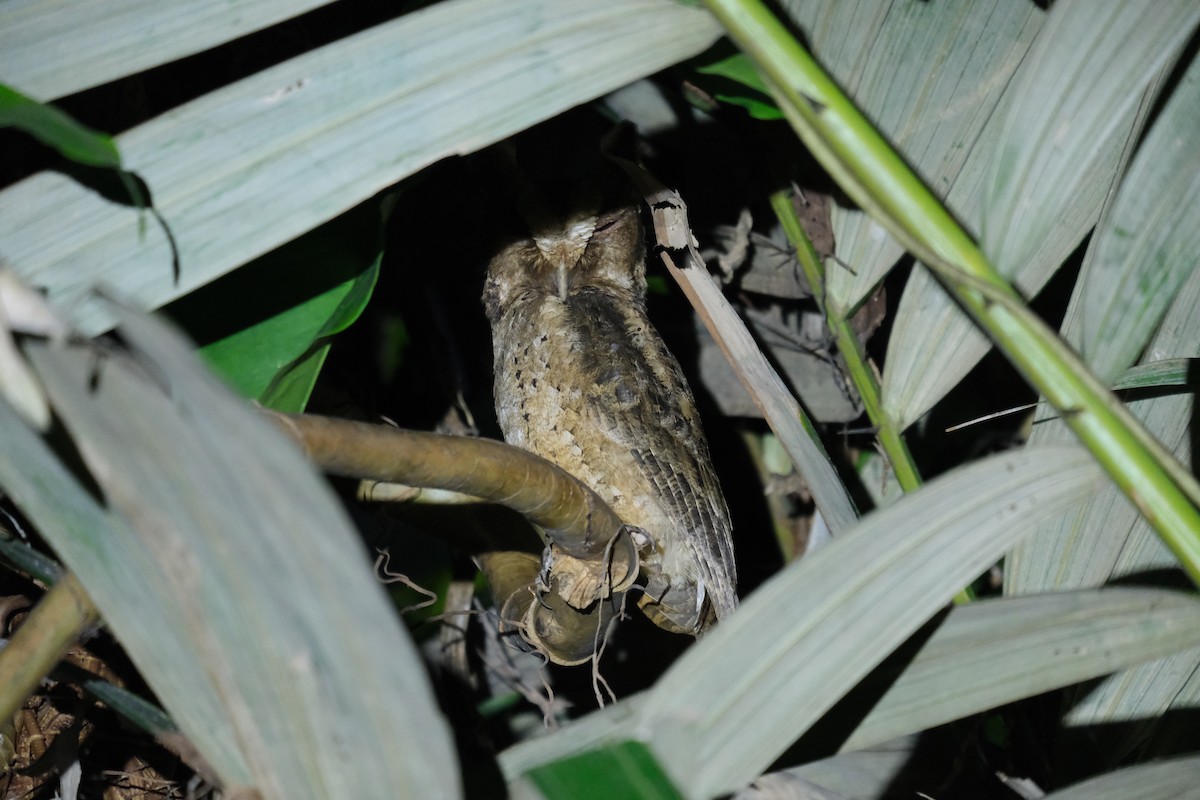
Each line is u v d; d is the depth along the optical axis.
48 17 1.03
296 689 0.68
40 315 0.64
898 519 0.87
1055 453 0.90
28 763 1.19
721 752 0.84
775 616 0.85
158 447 0.63
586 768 0.85
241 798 0.76
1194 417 1.13
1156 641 0.99
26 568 1.07
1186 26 0.98
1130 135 1.10
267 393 1.10
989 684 1.02
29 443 0.76
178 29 1.03
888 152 0.92
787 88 0.92
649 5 1.02
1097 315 1.03
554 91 1.02
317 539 0.64
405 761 0.68
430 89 1.02
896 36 1.14
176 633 0.78
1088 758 1.12
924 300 1.18
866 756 1.10
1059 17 0.99
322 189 1.02
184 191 1.02
